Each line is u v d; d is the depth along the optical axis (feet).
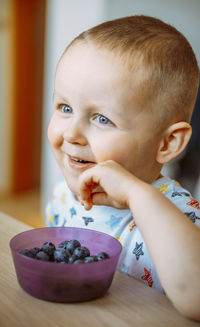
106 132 2.15
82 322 1.44
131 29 2.28
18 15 10.38
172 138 2.35
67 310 1.53
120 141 2.15
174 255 1.62
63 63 2.27
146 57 2.16
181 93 2.33
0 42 10.18
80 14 8.05
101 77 2.10
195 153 6.89
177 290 1.57
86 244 2.01
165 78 2.21
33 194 11.35
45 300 1.60
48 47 8.75
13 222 2.49
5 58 10.38
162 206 1.76
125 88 2.10
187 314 1.54
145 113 2.17
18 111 10.98
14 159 11.16
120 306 1.59
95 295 1.62
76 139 2.19
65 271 1.56
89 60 2.14
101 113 2.13
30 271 1.59
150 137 2.23
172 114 2.30
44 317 1.46
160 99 2.22
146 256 2.48
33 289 1.60
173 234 1.66
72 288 1.57
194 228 1.70
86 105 2.14
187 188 7.07
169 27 2.50
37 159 11.75
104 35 2.22
